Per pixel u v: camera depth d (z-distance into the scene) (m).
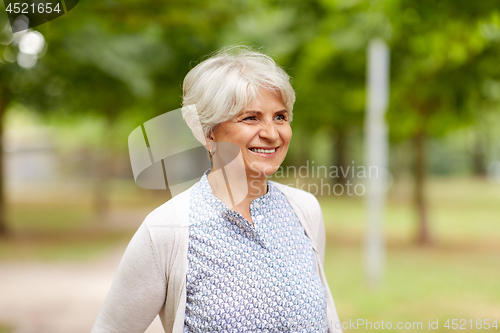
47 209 15.95
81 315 4.37
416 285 5.38
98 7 4.58
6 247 8.38
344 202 16.20
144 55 7.16
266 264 1.28
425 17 3.13
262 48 1.47
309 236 1.41
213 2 5.24
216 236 1.26
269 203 1.36
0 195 9.91
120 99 8.79
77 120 12.39
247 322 1.23
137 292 1.26
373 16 4.40
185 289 1.24
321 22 5.76
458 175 41.12
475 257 7.10
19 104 9.78
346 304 4.68
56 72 7.37
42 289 5.36
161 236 1.25
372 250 5.41
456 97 6.04
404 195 21.20
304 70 6.82
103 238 9.41
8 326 4.03
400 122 6.80
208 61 1.31
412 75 5.70
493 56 5.38
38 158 31.53
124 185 26.33
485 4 2.95
